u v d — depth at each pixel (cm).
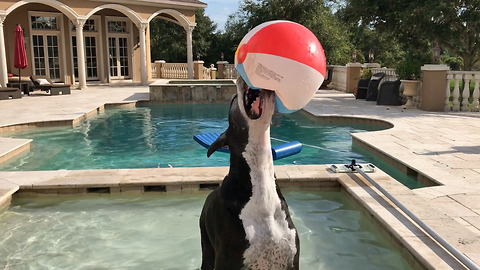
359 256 352
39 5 1977
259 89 204
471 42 1428
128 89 1877
